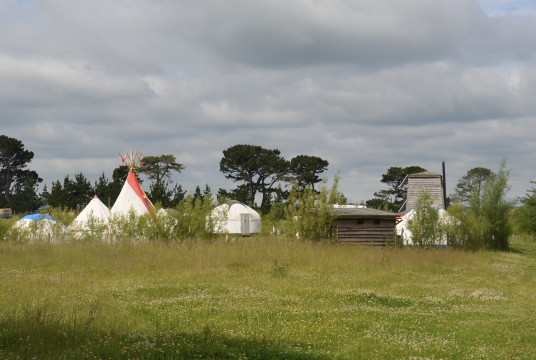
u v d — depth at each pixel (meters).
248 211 54.97
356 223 31.08
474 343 9.90
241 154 84.00
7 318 9.91
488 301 14.91
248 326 10.62
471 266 24.59
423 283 18.33
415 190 53.28
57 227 31.81
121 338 9.04
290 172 86.50
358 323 11.40
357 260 23.06
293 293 14.88
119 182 74.12
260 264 21.22
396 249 28.58
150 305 12.46
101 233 30.69
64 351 7.87
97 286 15.10
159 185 67.12
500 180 38.16
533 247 43.56
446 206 52.81
